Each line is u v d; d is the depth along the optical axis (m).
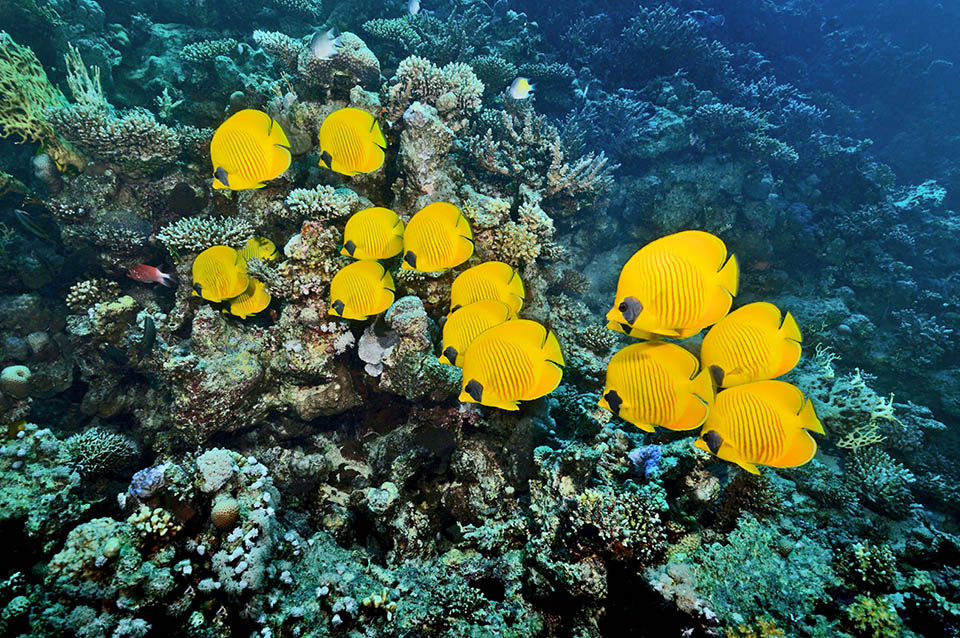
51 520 1.13
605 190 3.40
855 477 2.10
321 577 1.17
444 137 1.92
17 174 2.57
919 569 1.36
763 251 3.73
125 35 3.19
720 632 1.06
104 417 2.07
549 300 2.65
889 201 4.32
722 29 5.46
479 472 1.58
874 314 3.69
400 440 1.66
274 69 3.20
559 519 1.26
